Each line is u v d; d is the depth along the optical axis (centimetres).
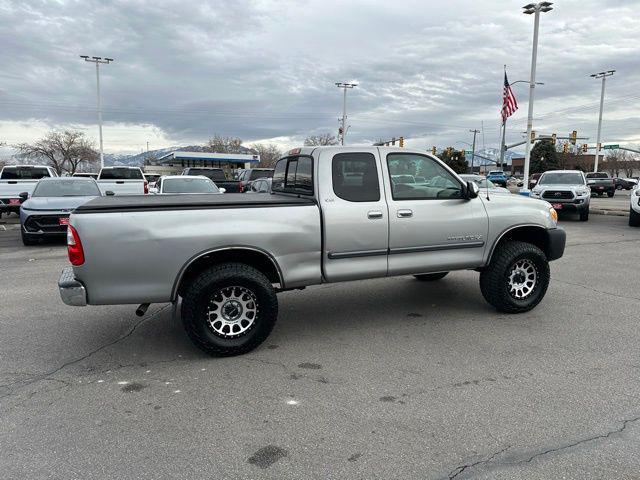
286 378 405
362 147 503
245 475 276
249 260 480
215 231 436
